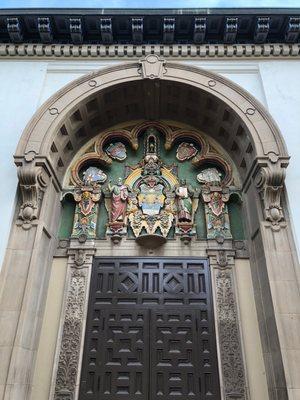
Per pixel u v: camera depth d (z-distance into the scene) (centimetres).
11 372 536
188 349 670
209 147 877
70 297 707
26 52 855
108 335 682
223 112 802
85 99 784
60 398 623
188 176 855
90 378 645
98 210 810
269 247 635
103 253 758
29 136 718
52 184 754
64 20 840
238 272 734
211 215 789
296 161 707
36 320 637
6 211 658
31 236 647
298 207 659
